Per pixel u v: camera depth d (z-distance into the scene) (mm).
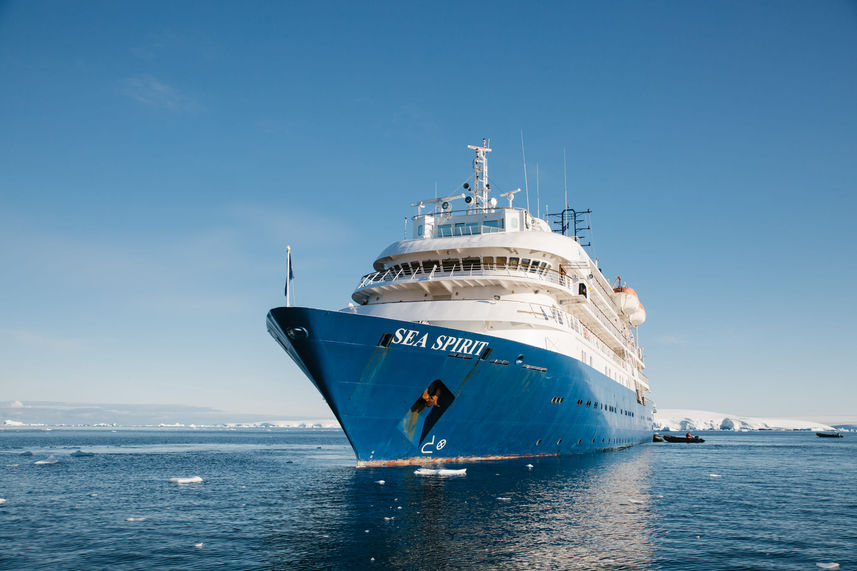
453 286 35969
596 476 32844
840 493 29719
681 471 39531
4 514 23344
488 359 30719
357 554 16141
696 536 18766
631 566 15266
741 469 43906
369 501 23594
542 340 34844
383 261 39469
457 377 30234
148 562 15562
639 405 73750
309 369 28156
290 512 22375
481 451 34875
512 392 32969
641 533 18984
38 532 19594
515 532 18688
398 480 28484
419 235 41438
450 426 32250
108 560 15820
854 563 15742
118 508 24578
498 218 39656
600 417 46531
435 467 32844
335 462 50312
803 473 40938
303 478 35188
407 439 31656
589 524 20156
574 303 40531
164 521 21297
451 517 20719
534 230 42594
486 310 33656
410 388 29484
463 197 42281
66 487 32688
